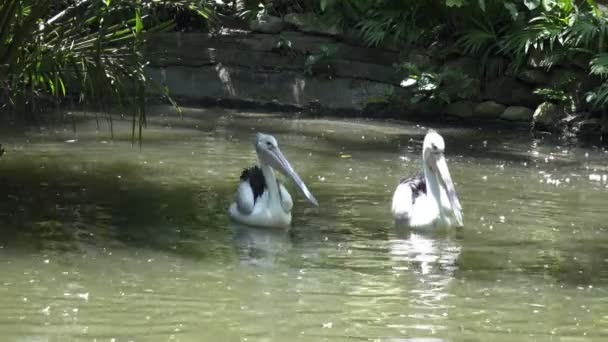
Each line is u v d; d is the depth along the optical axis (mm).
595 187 13414
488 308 7934
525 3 20406
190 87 22297
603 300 8219
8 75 11359
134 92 11305
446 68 21156
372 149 16359
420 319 7602
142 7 11719
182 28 23312
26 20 11086
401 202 11086
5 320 7266
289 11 23641
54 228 10164
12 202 11281
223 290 8234
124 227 10352
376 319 7570
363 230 10664
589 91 19125
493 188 13164
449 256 9586
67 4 13258
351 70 22109
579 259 9562
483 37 20875
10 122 17344
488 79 20938
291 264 9156
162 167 13773
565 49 19984
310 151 15883
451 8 21672
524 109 20312
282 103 21969
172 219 10805
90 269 8719
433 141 10930
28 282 8250
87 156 14430
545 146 17484
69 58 11156
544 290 8492
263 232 10445
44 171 13203
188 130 17609
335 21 22438
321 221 11055
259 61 22609
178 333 7109
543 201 12328
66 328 7133
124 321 7332
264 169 11047
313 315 7629
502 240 10305
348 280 8641
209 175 13312
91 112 19016
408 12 22422
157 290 8164
